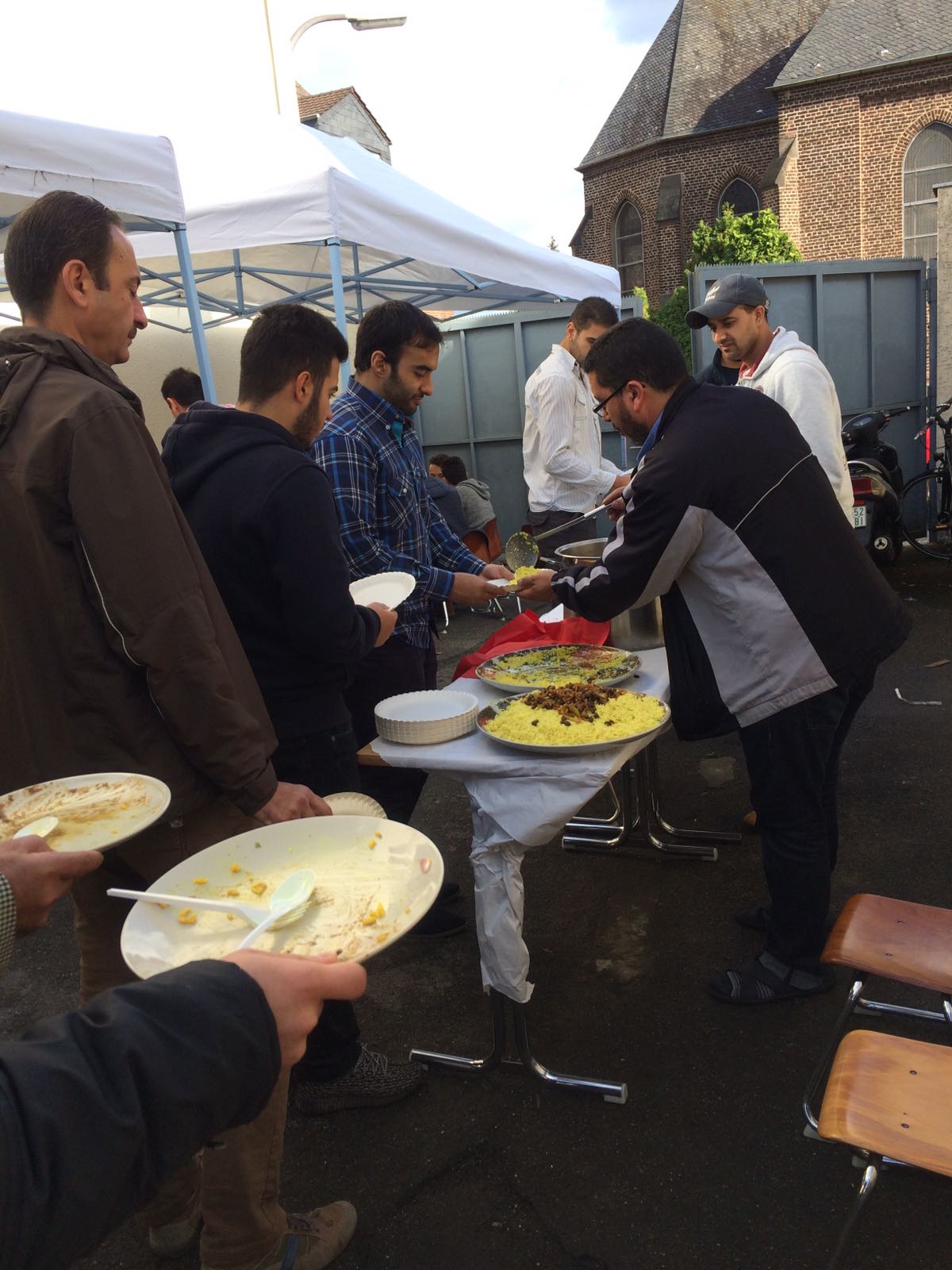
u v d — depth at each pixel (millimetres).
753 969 2539
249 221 4480
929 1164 1281
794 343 3334
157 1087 655
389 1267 1771
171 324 8953
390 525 2682
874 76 24203
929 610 6633
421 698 2381
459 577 2703
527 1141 2078
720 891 3117
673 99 28781
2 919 900
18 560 1402
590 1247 1786
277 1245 1625
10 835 1128
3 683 1428
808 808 2350
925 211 24578
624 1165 1984
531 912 3092
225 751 1468
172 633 1408
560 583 2387
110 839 1071
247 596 1883
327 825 1214
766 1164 1962
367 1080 2199
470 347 9156
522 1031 2242
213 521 1841
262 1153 1559
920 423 9164
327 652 1854
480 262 5242
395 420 2674
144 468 1421
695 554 2236
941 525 8281
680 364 2301
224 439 1870
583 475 4676
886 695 4926
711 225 28516
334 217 4312
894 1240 1756
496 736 2023
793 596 2148
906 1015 2258
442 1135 2113
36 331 1456
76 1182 608
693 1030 2412
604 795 4055
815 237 25859
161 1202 1809
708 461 2117
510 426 9180
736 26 28953
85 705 1445
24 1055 633
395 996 2678
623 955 2789
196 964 748
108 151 3357
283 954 792
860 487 7395
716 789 3957
